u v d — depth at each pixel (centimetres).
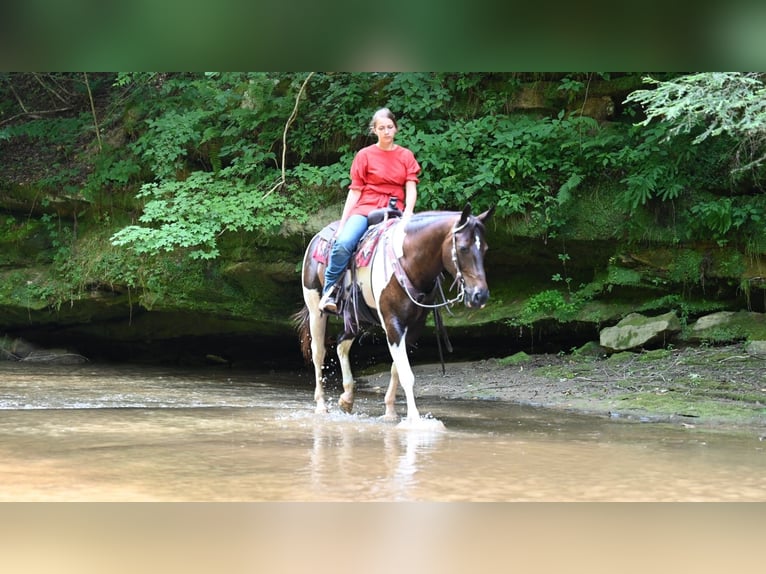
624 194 1223
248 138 1466
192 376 1285
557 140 1286
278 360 1586
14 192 1564
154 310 1459
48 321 1561
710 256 1214
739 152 1139
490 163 1274
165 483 453
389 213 765
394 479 470
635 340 1173
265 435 645
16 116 1712
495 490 445
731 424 764
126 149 1540
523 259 1314
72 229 1559
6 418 737
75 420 727
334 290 772
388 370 1357
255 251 1380
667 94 970
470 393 1047
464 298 671
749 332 1134
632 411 848
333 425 714
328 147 1423
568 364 1184
